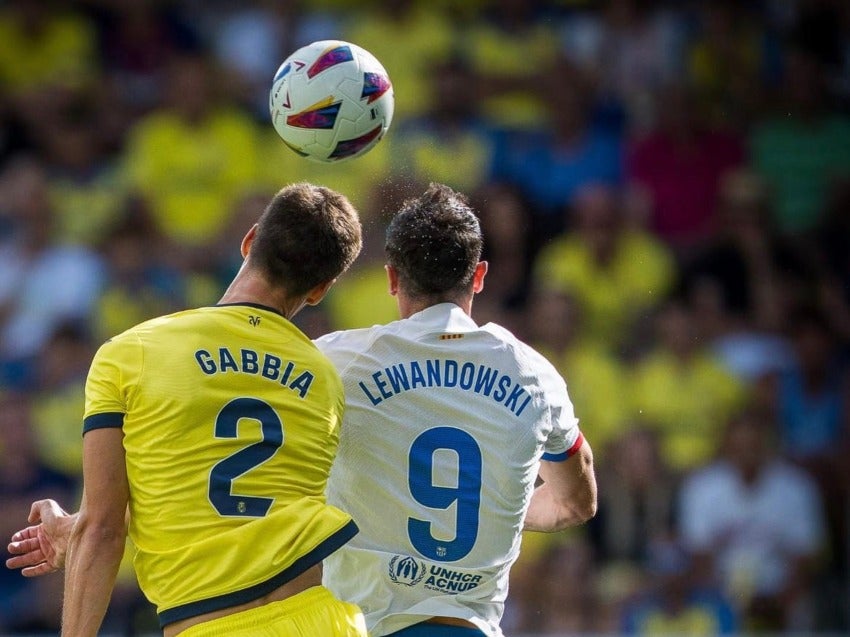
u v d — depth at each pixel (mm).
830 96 40625
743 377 34875
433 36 39312
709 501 32344
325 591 13008
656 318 35594
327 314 34188
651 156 38562
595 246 35781
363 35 39344
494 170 37844
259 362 13117
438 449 13719
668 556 31703
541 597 30562
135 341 12945
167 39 39812
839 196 39250
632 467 32281
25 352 34188
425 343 13930
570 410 14695
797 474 33000
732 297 36781
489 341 14133
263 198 35406
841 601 32281
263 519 12617
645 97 39656
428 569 13594
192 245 35469
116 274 34875
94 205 36438
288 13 39562
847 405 35188
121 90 38844
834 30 41625
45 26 39344
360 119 15539
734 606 31438
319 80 15414
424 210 14297
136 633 28906
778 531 32344
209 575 12422
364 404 13734
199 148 36625
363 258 34875
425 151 36844
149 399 12680
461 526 13672
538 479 21203
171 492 12547
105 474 12609
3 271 35250
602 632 30594
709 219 38281
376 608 13633
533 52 39719
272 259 13555
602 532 32125
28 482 31703
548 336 33969
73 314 34719
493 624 14102
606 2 40906
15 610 30281
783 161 39562
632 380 34094
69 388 32656
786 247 37500
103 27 39719
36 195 35688
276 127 15773
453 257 14109
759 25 41469
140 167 36656
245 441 12805
